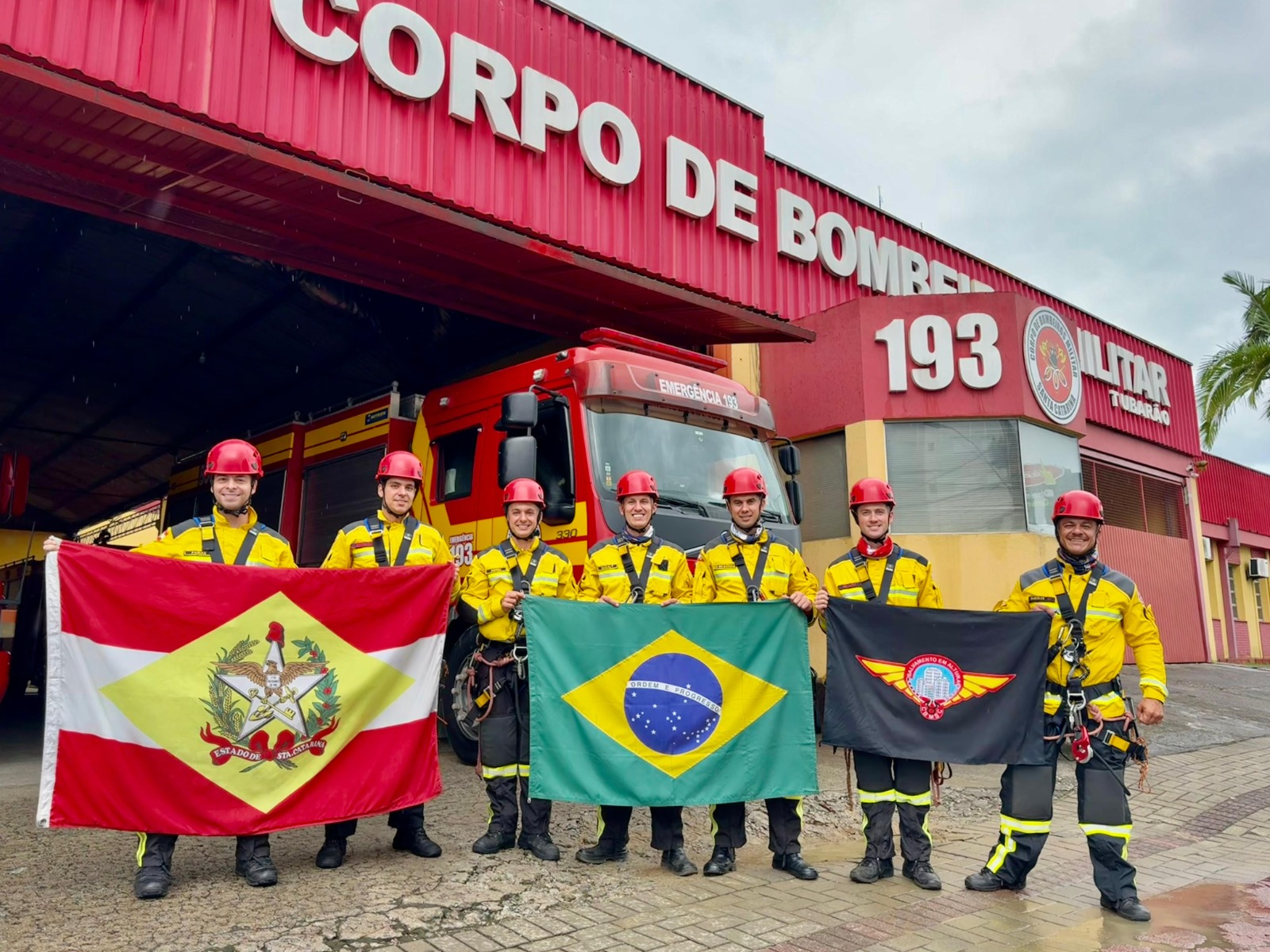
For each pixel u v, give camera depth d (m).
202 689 4.55
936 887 4.81
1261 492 26.48
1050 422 12.25
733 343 12.23
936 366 11.97
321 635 4.87
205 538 4.89
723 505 7.91
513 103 9.42
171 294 13.81
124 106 6.42
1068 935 4.23
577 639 5.07
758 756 5.08
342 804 4.80
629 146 10.37
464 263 9.30
